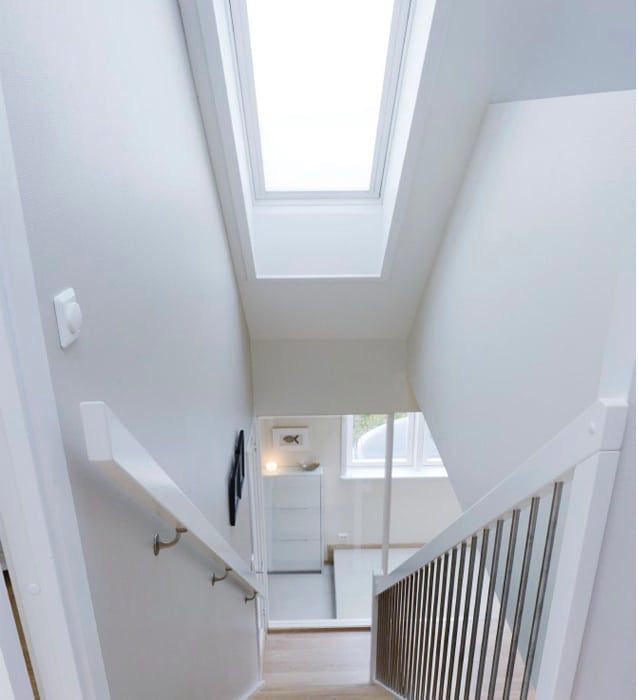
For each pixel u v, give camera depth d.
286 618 4.84
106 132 1.01
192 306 1.77
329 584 5.23
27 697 0.73
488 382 2.00
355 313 3.46
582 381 1.29
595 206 1.23
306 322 3.54
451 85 1.93
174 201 1.54
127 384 1.11
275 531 5.22
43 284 0.74
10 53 0.67
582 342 1.29
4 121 0.64
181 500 1.18
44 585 0.75
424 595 1.94
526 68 1.70
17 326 0.67
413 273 3.04
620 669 0.79
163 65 1.46
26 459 0.69
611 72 1.17
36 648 0.79
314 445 5.05
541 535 1.48
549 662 0.92
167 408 1.43
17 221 0.67
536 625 1.05
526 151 1.65
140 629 1.12
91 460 0.76
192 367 1.75
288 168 2.88
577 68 1.33
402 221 2.62
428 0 1.78
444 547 1.60
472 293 2.20
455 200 2.46
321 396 3.93
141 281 1.22
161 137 1.41
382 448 5.20
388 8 2.27
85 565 0.84
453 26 1.73
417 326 3.42
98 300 0.96
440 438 2.79
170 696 1.33
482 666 1.33
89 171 0.92
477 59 1.81
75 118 0.87
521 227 1.69
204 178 2.04
